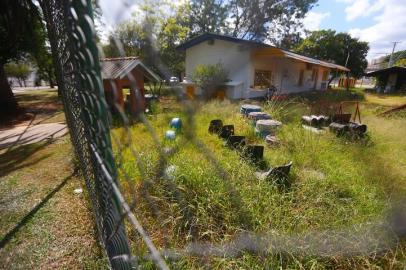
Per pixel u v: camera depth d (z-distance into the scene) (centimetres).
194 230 223
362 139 508
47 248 218
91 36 61
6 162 412
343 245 211
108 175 81
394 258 201
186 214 228
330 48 2516
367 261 200
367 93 1884
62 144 505
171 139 278
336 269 199
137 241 178
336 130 534
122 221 96
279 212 243
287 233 219
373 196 284
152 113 380
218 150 402
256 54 1058
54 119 815
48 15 140
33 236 232
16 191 310
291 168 350
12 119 831
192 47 1125
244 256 196
